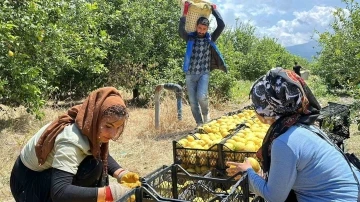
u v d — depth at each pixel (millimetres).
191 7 7230
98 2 11031
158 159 6086
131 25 11258
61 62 8383
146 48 11406
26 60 7465
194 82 7531
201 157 4070
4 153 6090
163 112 8609
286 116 2408
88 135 2684
